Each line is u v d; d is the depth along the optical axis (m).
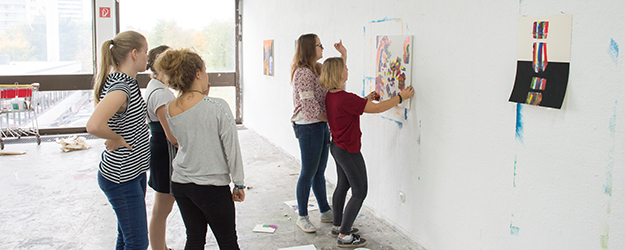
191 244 2.21
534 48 2.00
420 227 3.02
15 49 6.99
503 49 2.19
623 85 1.66
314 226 3.38
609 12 1.68
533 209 2.11
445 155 2.70
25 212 3.72
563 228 1.96
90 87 7.39
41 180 4.66
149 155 2.24
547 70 1.95
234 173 2.13
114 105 1.95
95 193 4.25
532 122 2.07
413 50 2.93
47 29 7.10
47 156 5.76
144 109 2.20
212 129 2.04
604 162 1.75
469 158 2.50
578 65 1.83
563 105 1.91
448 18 2.58
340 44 3.29
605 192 1.76
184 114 2.02
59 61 7.21
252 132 7.54
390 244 3.07
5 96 6.32
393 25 3.16
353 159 2.88
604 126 1.74
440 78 2.69
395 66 3.12
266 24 6.54
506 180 2.25
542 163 2.04
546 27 1.94
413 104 2.98
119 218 2.13
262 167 5.27
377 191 3.58
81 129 7.46
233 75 8.23
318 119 3.10
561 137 1.93
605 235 1.77
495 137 2.30
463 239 2.60
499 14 2.21
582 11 1.79
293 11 5.35
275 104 6.32
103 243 3.15
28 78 7.09
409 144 3.07
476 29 2.37
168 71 2.04
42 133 7.28
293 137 5.65
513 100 2.12
